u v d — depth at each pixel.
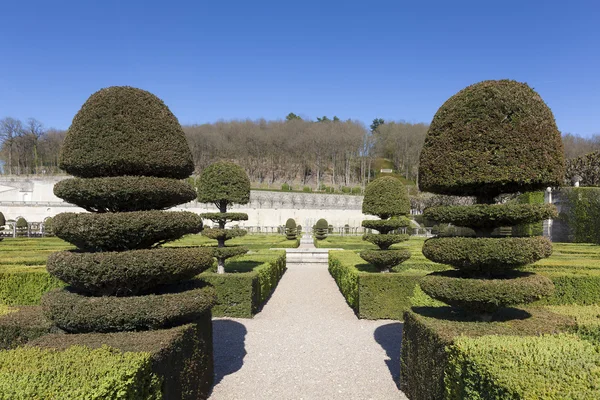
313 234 40.50
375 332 7.93
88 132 4.36
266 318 9.28
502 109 4.40
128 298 4.07
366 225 10.52
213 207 49.66
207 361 4.95
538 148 4.30
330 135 86.06
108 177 4.30
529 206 4.24
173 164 4.61
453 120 4.66
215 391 5.07
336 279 14.17
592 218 23.14
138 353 3.21
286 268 19.27
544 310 5.00
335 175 90.88
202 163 82.75
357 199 62.41
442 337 3.82
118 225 4.08
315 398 4.88
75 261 3.97
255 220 50.50
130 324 4.00
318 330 8.13
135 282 4.21
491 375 2.81
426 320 4.49
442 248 4.53
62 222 4.08
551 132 4.38
